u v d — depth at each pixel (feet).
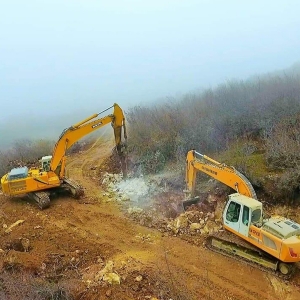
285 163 53.57
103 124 65.67
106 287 37.45
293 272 38.65
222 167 47.34
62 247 47.50
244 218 41.19
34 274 41.52
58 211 58.95
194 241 46.52
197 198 53.83
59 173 64.18
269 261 39.50
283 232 37.47
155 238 48.37
